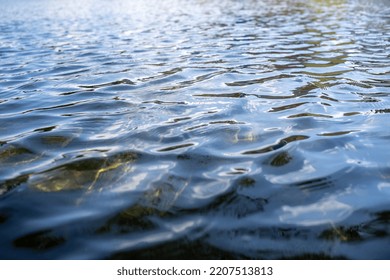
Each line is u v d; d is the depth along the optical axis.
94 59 9.69
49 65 9.11
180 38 12.97
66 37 13.95
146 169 3.50
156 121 4.79
